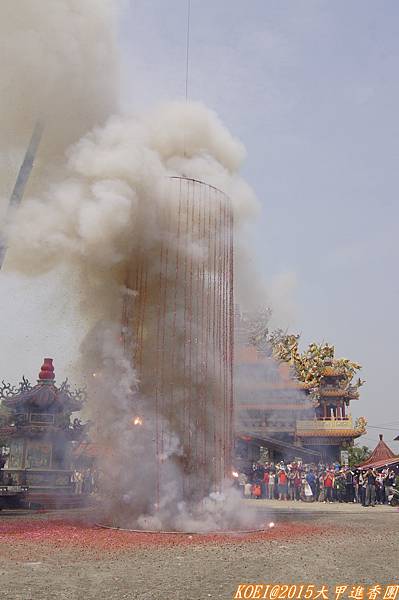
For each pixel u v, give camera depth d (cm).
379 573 1315
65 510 2975
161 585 1142
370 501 3766
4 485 3156
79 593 1058
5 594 1044
